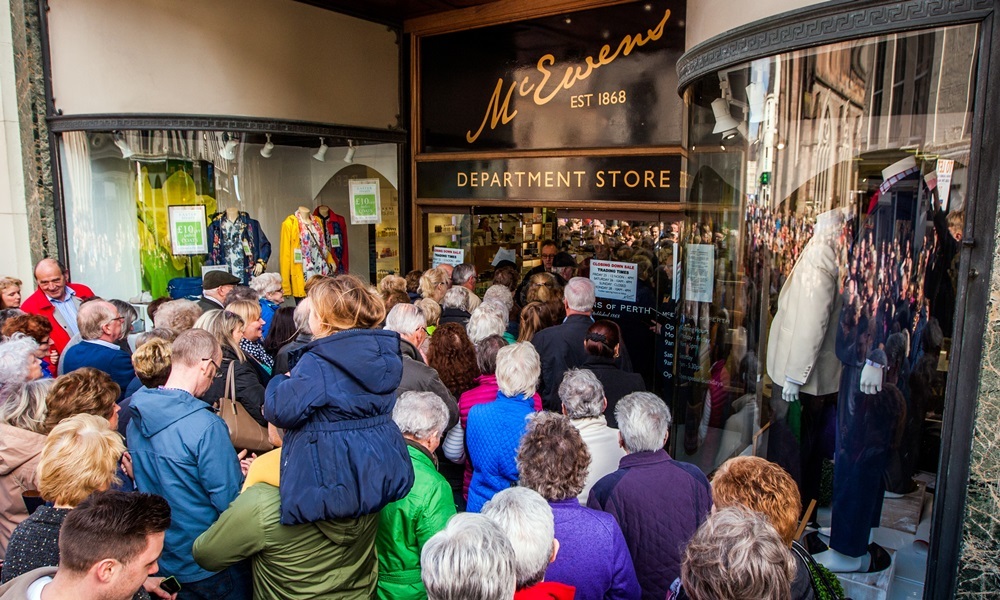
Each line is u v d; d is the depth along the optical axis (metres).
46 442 2.39
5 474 2.89
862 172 2.78
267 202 7.77
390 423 2.39
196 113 6.50
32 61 6.25
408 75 7.77
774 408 3.24
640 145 6.17
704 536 1.75
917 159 2.61
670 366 6.10
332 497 2.19
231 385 3.56
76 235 6.71
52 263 5.80
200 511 2.66
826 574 2.10
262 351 4.46
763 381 3.30
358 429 2.28
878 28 2.54
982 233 2.37
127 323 4.72
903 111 2.60
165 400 2.69
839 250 2.91
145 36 6.28
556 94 6.62
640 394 2.72
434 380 3.53
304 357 2.32
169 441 2.63
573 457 2.42
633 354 6.37
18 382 3.12
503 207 7.71
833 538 3.08
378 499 2.25
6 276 6.15
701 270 3.66
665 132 6.03
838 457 3.04
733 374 3.47
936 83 2.49
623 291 6.38
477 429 3.10
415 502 2.56
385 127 7.67
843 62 2.71
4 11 6.17
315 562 2.29
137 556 1.90
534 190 6.85
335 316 2.37
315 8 7.01
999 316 2.35
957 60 2.42
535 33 6.70
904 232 2.71
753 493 2.13
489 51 7.05
